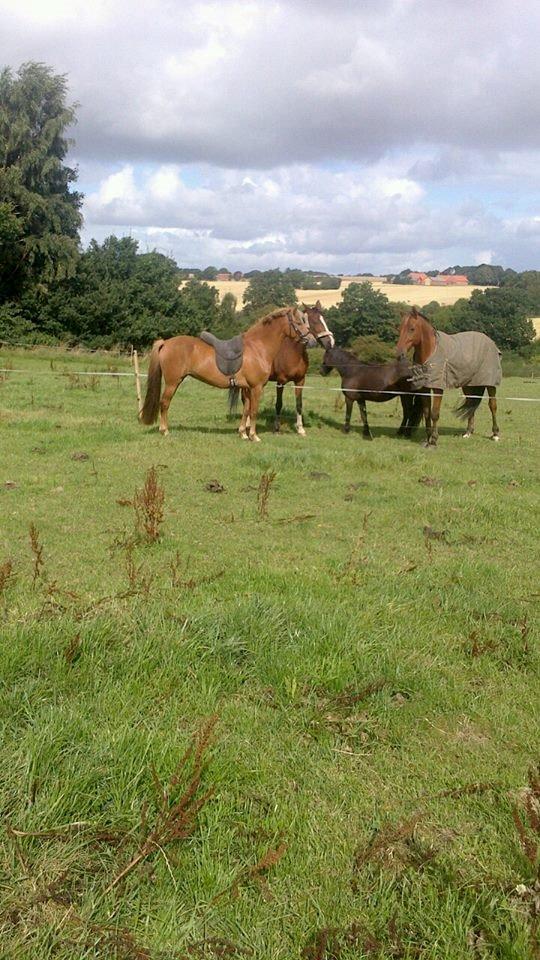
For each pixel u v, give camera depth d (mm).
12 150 43469
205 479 9133
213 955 2258
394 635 4488
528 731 3641
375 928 2393
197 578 5445
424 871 2652
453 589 5430
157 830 2621
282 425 14352
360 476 9773
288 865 2656
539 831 2803
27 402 15492
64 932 2264
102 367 28062
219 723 3500
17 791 2703
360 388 13148
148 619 4227
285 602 4707
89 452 10414
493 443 13500
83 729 3115
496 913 2432
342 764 3307
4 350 33906
